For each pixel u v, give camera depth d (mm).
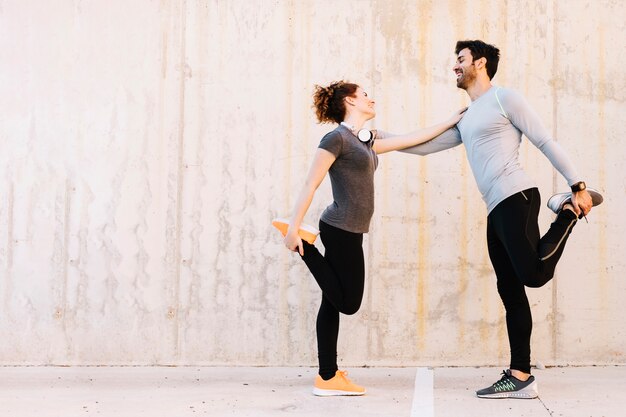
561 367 4062
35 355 4172
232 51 4262
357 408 3074
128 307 4172
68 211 4215
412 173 4188
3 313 4180
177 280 4180
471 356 4113
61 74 4270
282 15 4266
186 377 3834
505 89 3303
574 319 4117
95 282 4188
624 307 4121
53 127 4250
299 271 4164
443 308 4133
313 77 4242
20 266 4199
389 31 4238
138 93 4254
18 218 4219
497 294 4125
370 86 4227
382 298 4141
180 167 4219
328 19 4254
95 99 4254
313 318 4148
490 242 3361
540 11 4219
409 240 4160
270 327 4152
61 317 4176
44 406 3150
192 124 4234
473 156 3334
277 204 4199
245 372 3969
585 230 4141
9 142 4246
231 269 4176
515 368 3273
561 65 4207
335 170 3275
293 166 4207
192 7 4281
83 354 4164
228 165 4215
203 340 4156
